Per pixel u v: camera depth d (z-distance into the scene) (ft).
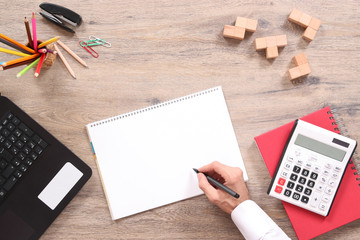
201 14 2.53
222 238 2.50
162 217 2.50
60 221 2.47
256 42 2.48
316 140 2.39
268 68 2.54
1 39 2.10
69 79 2.51
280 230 2.25
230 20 2.54
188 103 2.51
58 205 2.38
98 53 2.51
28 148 2.35
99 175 2.50
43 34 2.50
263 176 2.52
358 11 2.53
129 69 2.52
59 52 2.46
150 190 2.49
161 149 2.50
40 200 2.36
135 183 2.49
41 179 2.36
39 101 2.50
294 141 2.40
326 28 2.53
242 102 2.53
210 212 2.51
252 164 2.53
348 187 2.44
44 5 2.42
